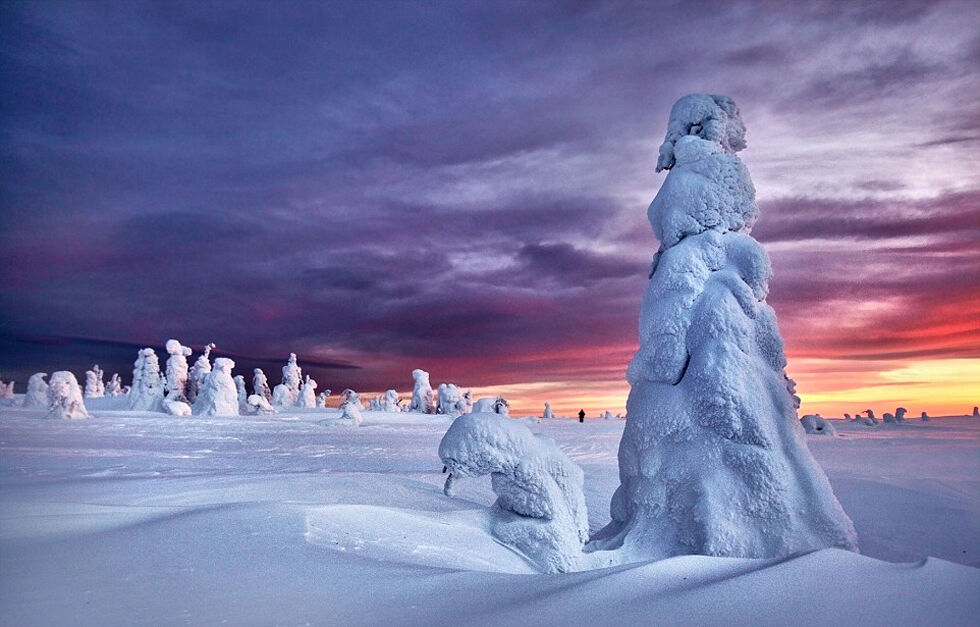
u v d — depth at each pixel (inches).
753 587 117.8
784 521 204.1
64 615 120.5
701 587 121.2
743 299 224.2
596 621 110.5
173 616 119.6
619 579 130.4
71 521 203.2
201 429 1018.1
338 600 128.6
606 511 370.9
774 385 219.3
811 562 125.9
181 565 151.6
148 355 1550.2
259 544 167.3
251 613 121.2
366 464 567.8
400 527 198.4
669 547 214.2
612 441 954.1
